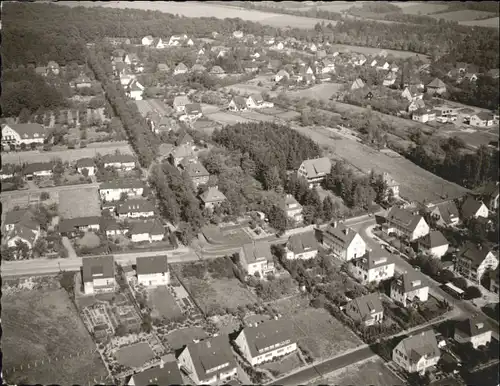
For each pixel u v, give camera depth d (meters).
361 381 148.75
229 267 196.38
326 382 148.00
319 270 195.50
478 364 158.50
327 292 183.12
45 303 175.75
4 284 184.50
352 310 173.00
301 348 160.62
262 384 146.75
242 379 148.00
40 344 157.38
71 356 153.00
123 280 187.25
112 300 177.62
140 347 156.50
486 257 196.25
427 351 154.88
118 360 151.38
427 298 185.75
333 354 158.88
